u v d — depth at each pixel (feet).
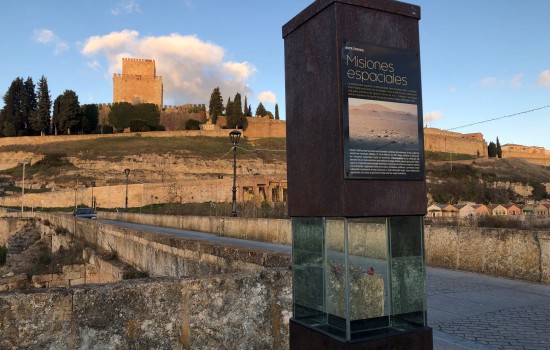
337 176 11.54
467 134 474.90
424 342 12.00
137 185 230.48
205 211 138.82
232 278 14.25
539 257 30.25
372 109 11.83
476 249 34.50
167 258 33.32
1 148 331.98
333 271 12.09
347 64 11.60
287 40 14.25
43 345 11.28
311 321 13.15
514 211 177.06
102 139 356.79
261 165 332.39
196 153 334.65
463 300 25.41
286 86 14.34
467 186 273.33
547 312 22.63
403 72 12.39
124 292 12.49
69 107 378.32
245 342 14.17
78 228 82.23
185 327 13.23
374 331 11.63
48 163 301.22
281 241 62.54
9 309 11.00
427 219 90.68
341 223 11.77
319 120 12.39
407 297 12.23
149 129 407.23
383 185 11.89
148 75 452.76
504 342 17.87
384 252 12.02
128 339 12.37
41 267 77.20
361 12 11.93
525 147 514.68
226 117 425.28
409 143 12.30
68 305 11.69
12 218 160.45
